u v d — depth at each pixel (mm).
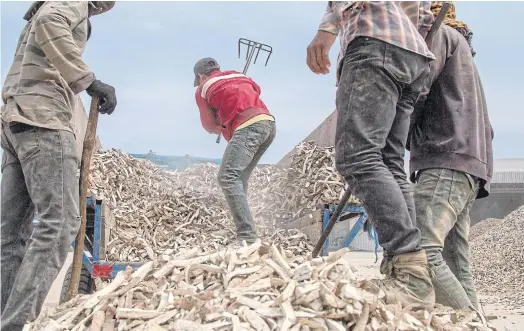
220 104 4371
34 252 2799
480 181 3133
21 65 3047
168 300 2145
